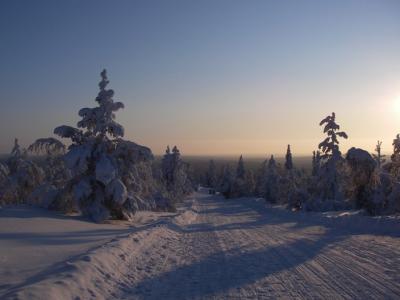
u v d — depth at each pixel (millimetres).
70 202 24562
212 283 10195
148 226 22234
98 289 9172
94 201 23594
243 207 57906
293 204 41781
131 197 24641
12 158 37562
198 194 129125
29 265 10453
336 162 39531
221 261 13055
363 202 28688
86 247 13617
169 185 76250
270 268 11938
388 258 13039
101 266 10578
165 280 10484
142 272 11266
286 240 18000
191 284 10102
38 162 38812
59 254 12117
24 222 18562
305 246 15984
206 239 18672
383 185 28344
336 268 11766
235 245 16609
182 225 25797
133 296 9039
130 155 24859
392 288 9547
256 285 9992
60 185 25922
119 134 24375
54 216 22016
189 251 15031
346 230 21781
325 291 9398
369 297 8875
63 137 24422
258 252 14781
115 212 24469
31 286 8047
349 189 29781
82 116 24609
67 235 16312
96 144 24219
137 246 14750
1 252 11914
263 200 67250
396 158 30547
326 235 19688
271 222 29469
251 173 93875
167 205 44031
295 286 9883
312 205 38750
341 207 36906
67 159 23250
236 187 92688
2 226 17000
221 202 78875
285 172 69562
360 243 16328
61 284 8500
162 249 15156
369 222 21906
